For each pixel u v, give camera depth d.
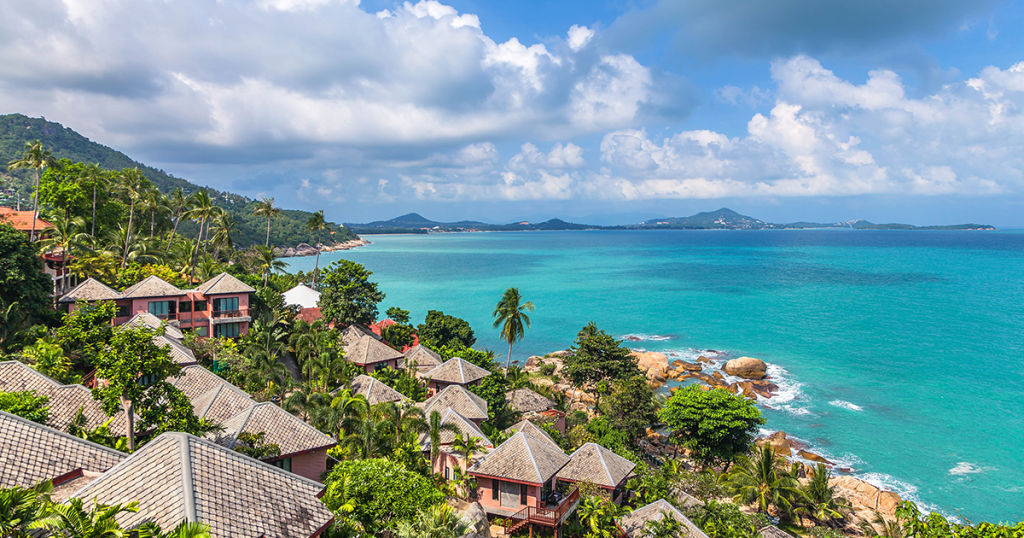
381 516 26.83
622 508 39.66
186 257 87.88
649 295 178.62
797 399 81.94
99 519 16.12
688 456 63.47
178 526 16.22
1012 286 191.25
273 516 19.42
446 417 46.59
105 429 30.44
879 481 58.28
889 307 153.88
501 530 37.34
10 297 50.44
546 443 45.16
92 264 68.12
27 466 21.80
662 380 89.19
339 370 58.50
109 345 27.27
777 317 141.75
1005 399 81.50
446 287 194.62
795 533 46.41
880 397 82.50
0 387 31.64
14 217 81.31
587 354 74.81
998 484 57.56
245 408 36.53
